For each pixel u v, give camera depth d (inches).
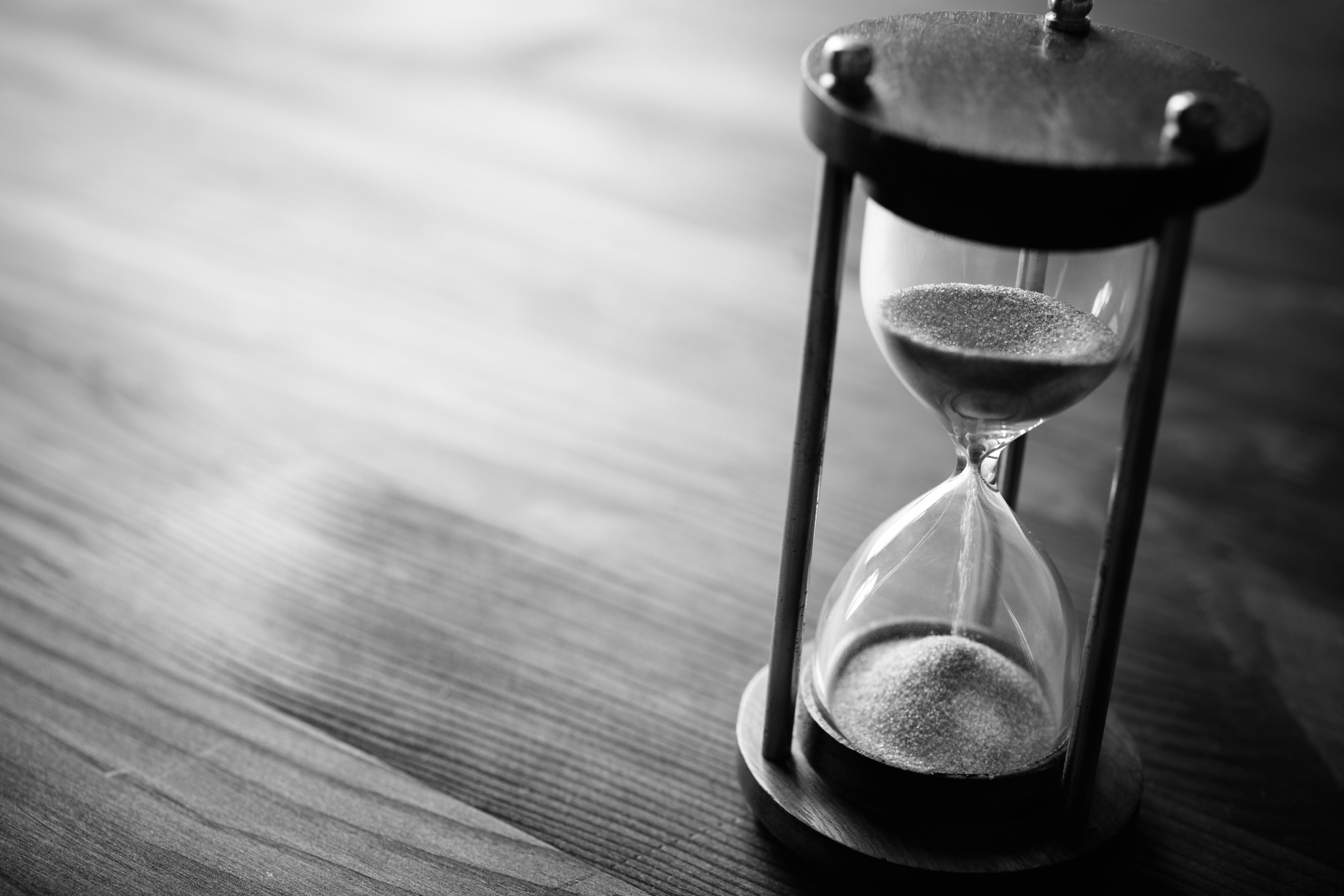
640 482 24.0
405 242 31.7
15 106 37.9
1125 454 16.8
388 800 19.0
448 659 20.8
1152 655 21.2
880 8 49.0
